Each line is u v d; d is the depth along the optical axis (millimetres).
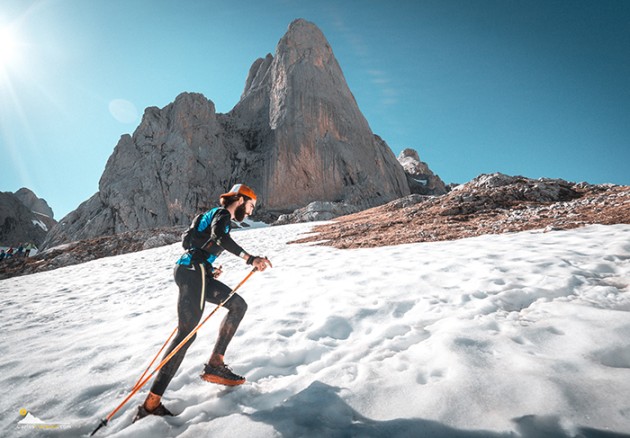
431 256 6797
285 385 2490
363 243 10383
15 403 2643
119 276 10117
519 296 3791
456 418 1830
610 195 11773
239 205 2729
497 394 1976
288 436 1891
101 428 2236
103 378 2961
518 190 14984
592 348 2412
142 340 3877
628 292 3576
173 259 12703
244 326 3883
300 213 37406
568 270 4582
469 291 4164
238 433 1965
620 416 1676
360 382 2338
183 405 2453
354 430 1867
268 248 12617
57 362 3443
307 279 5969
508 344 2643
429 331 3186
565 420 1697
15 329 5195
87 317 5543
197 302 2520
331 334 3467
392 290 4660
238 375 2619
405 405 2020
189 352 3299
